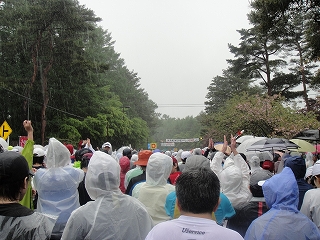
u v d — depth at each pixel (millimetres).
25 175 2641
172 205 4070
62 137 42219
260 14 14539
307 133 15227
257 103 36281
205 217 2383
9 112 39500
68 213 4512
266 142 10523
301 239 3107
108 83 66188
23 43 36375
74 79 42812
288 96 45312
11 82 35781
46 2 35062
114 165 3334
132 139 68125
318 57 15547
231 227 4461
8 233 2451
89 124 45312
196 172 2463
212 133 48750
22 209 2564
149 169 4539
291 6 13734
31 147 4652
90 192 3328
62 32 36781
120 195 3326
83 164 5676
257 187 4285
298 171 4871
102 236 3125
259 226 3223
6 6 37625
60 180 4562
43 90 38281
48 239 2553
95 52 57688
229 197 4895
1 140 6277
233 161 5512
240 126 35281
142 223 3336
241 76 46969
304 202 4207
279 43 43000
